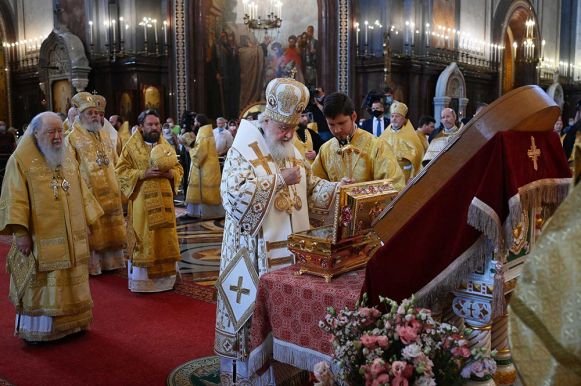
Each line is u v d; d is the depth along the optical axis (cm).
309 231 262
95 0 1553
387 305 215
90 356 383
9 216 383
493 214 194
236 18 1656
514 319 111
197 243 777
